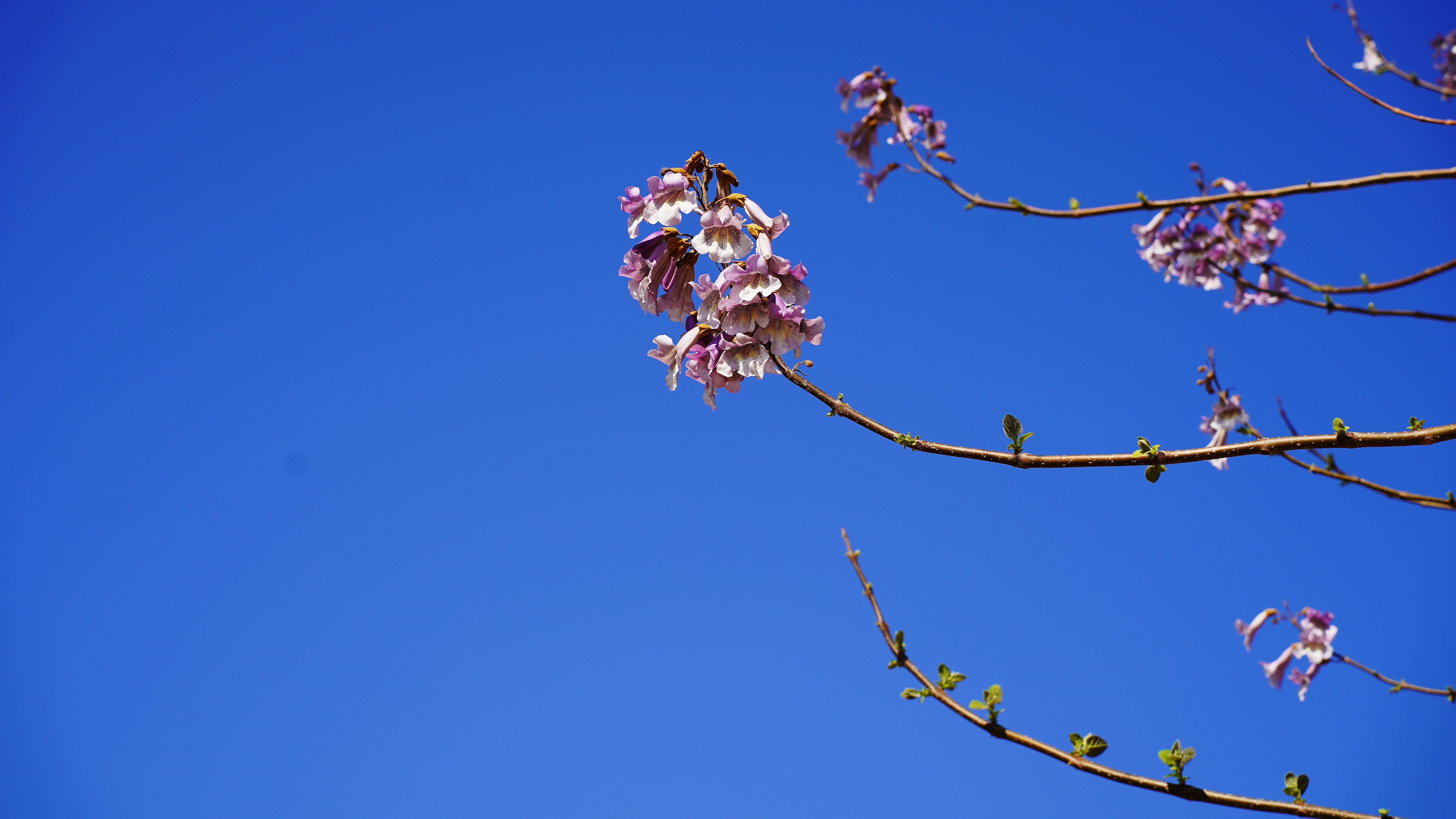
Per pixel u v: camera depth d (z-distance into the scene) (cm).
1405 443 344
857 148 359
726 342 404
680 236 420
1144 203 336
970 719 374
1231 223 447
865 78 358
